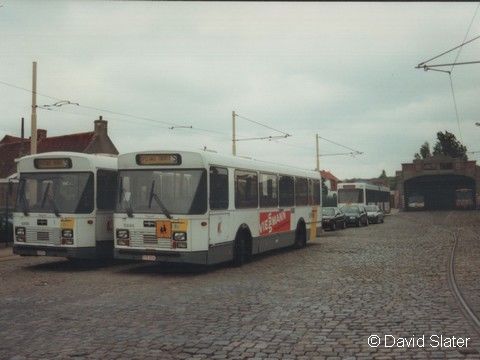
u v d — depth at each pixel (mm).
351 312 8547
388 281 11883
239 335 7086
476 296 9867
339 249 20109
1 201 23859
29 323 7898
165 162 13375
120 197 13656
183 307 9086
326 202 56688
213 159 13648
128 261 16656
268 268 14672
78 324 7812
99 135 49188
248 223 15641
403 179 89062
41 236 14477
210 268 14773
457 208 87000
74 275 13500
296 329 7418
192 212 12992
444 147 126438
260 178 16734
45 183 14656
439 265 14695
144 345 6613
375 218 43125
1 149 52469
